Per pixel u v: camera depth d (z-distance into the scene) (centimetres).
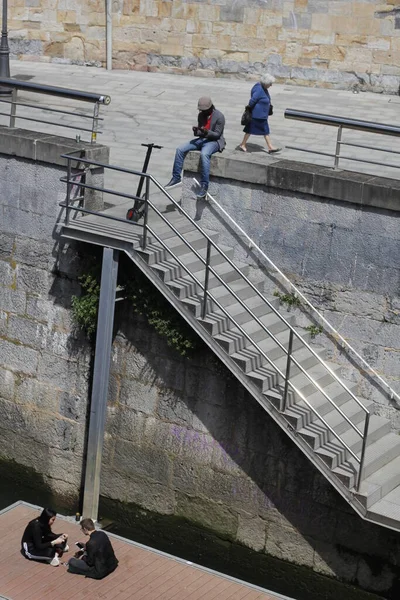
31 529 1788
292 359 1703
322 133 2520
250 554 1897
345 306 1842
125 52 3073
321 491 1803
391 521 1642
